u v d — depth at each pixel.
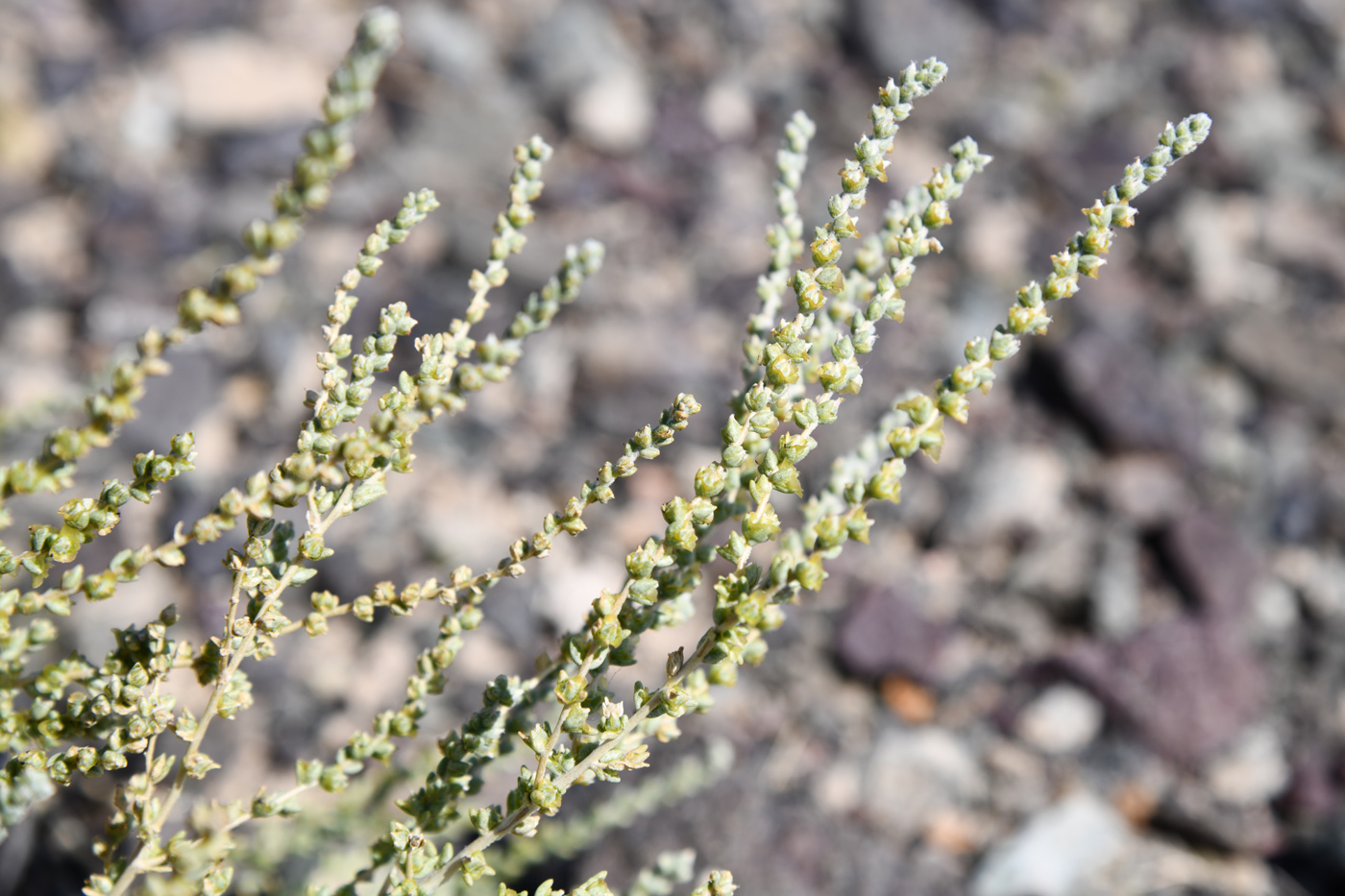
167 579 3.60
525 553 1.09
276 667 3.41
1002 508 4.20
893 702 3.71
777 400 0.96
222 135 5.40
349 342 1.05
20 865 2.21
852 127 5.89
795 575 0.95
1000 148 5.86
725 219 5.37
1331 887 3.33
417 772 2.00
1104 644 3.87
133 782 1.11
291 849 2.01
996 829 3.42
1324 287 5.40
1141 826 3.50
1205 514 4.22
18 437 3.67
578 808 2.81
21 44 5.43
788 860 2.85
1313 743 3.68
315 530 1.04
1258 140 6.01
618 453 4.36
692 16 6.32
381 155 5.34
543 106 5.71
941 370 4.71
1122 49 6.56
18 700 2.70
